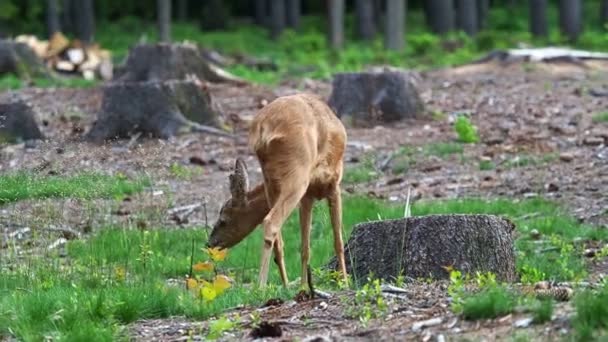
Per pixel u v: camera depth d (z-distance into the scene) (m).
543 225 14.39
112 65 35.81
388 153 20.39
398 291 9.34
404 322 8.39
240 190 11.38
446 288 9.45
